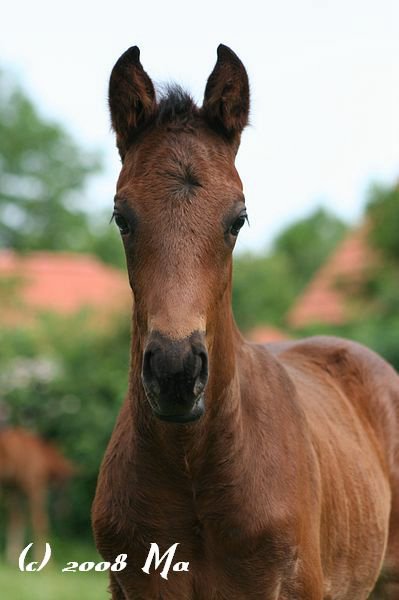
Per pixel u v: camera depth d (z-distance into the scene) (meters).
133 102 4.61
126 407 5.03
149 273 4.21
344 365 6.61
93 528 4.95
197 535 4.72
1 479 17.73
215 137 4.58
